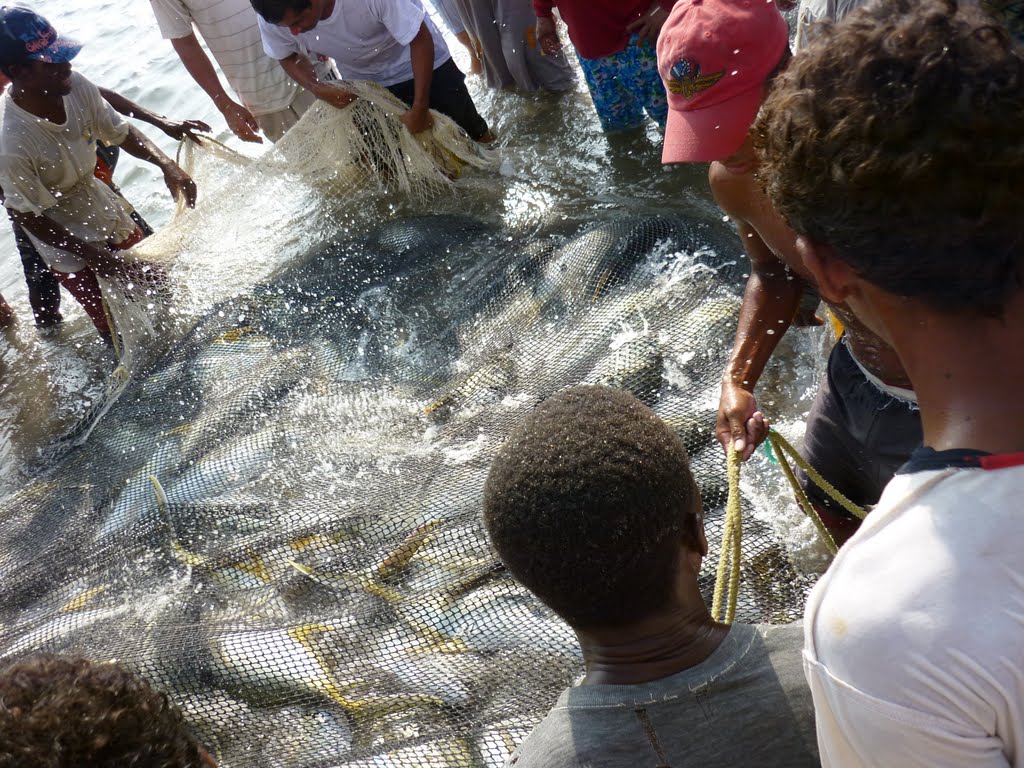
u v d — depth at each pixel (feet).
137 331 15.57
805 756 4.02
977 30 2.84
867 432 7.11
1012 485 2.87
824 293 3.48
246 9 17.06
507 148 18.04
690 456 10.23
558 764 4.09
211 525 11.01
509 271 14.17
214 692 8.66
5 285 19.19
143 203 19.99
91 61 26.11
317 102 16.84
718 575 6.00
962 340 3.03
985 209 2.79
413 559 9.68
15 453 14.87
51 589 10.69
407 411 12.40
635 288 12.70
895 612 2.90
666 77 6.99
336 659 8.81
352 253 15.99
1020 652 2.76
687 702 4.09
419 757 7.67
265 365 13.89
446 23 20.53
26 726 3.54
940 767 2.95
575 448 4.23
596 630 4.25
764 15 6.67
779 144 3.21
